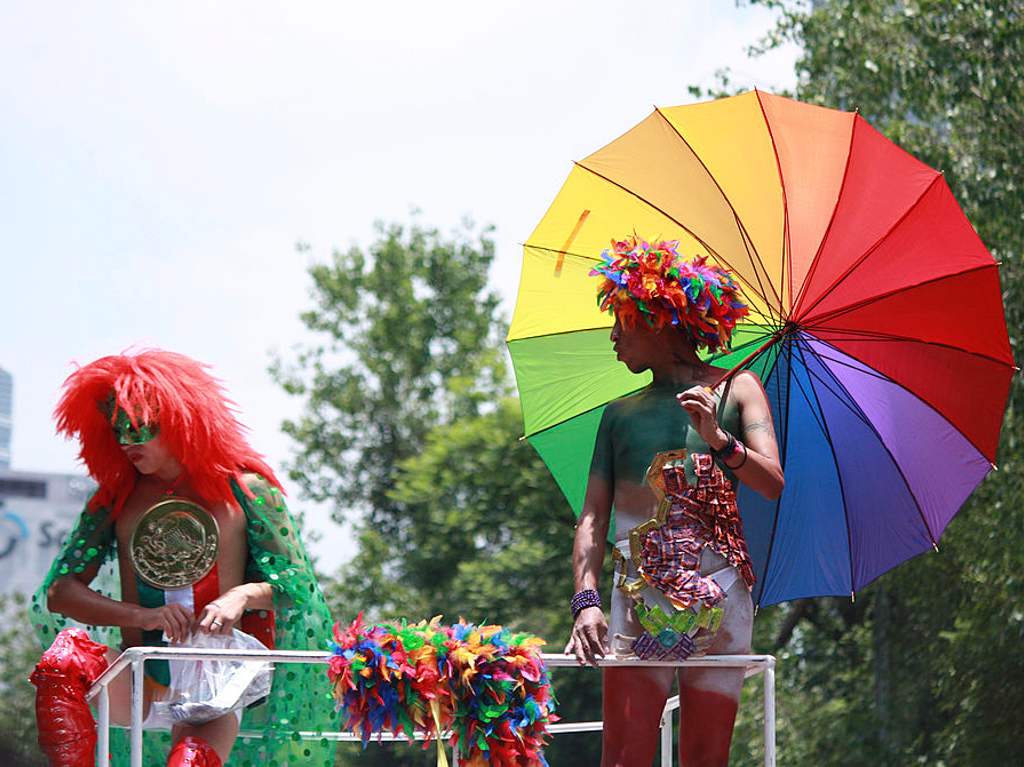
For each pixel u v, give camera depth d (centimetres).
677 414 711
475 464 4347
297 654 668
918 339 781
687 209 788
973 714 2500
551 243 835
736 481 735
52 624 823
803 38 2527
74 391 775
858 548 813
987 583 2405
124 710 773
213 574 780
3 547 5144
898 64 2312
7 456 6488
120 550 788
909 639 2759
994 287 782
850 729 2780
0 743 1457
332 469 6431
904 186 780
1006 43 2266
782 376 797
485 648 673
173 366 778
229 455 784
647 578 686
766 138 786
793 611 3133
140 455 771
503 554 4025
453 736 690
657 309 715
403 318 6538
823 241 763
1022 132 2267
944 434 798
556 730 729
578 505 855
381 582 5297
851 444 802
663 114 809
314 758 802
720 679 689
